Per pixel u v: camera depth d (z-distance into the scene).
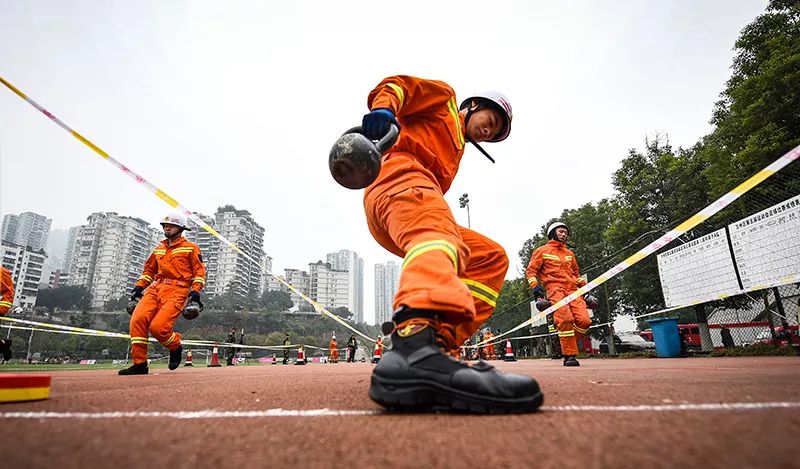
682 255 10.68
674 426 0.94
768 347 9.23
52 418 1.18
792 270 7.87
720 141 20.77
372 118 1.65
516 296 38.25
